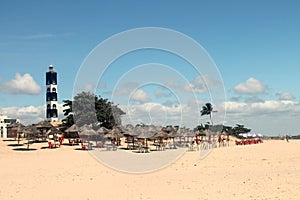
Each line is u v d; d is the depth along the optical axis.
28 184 23.94
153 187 22.16
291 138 101.75
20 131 57.41
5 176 27.81
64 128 64.31
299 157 39.19
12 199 19.17
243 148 60.34
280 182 22.00
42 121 61.25
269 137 103.31
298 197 17.56
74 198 19.34
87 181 25.17
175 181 24.36
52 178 26.66
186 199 18.14
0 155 45.84
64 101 64.81
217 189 20.55
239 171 28.42
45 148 54.22
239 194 18.84
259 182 22.36
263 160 36.97
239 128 106.25
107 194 20.25
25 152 49.69
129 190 21.34
